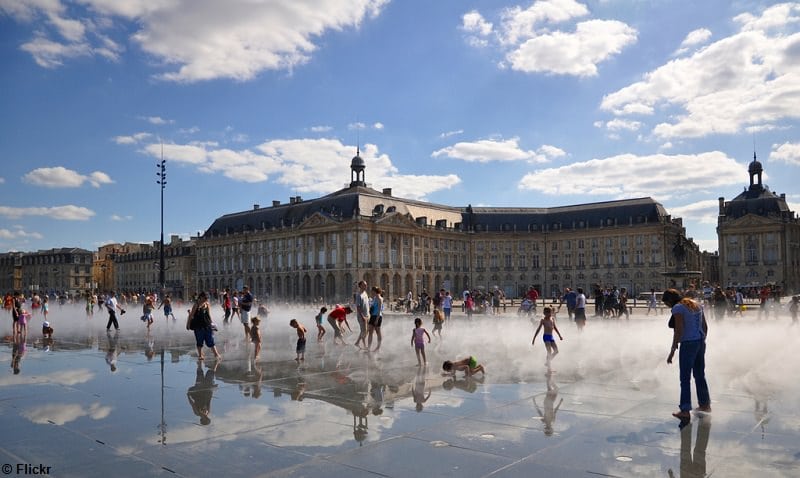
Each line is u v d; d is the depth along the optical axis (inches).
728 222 5334.6
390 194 5275.6
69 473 355.3
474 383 642.8
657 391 594.9
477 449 398.0
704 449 396.8
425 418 482.0
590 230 5290.4
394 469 359.6
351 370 738.8
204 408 519.8
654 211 5068.9
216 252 5880.9
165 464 370.6
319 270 4832.7
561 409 514.3
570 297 1736.0
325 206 4938.5
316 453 390.6
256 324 867.4
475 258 5551.2
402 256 4889.3
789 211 5206.7
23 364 795.4
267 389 608.4
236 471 357.7
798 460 374.3
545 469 358.9
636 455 384.5
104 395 577.0
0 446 408.2
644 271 5049.2
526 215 5654.5
